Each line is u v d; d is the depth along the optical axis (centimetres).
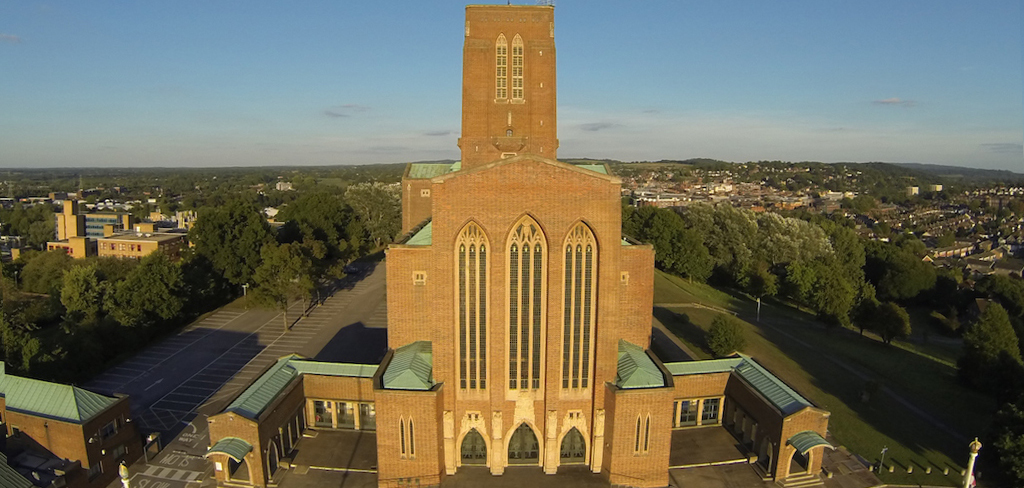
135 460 4906
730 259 13512
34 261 11000
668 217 13125
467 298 4266
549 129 6312
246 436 4175
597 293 4281
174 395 6312
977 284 12581
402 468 4241
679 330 8581
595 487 4281
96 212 19650
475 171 4094
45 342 6731
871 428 5566
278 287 8725
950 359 8725
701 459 4650
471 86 6228
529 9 6175
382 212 16512
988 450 4922
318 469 4469
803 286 11138
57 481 4150
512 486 4281
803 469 4525
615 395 4172
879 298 13012
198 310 9525
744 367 5175
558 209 4153
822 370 7269
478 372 4362
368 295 11019
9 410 4544
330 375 4994
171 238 13650
